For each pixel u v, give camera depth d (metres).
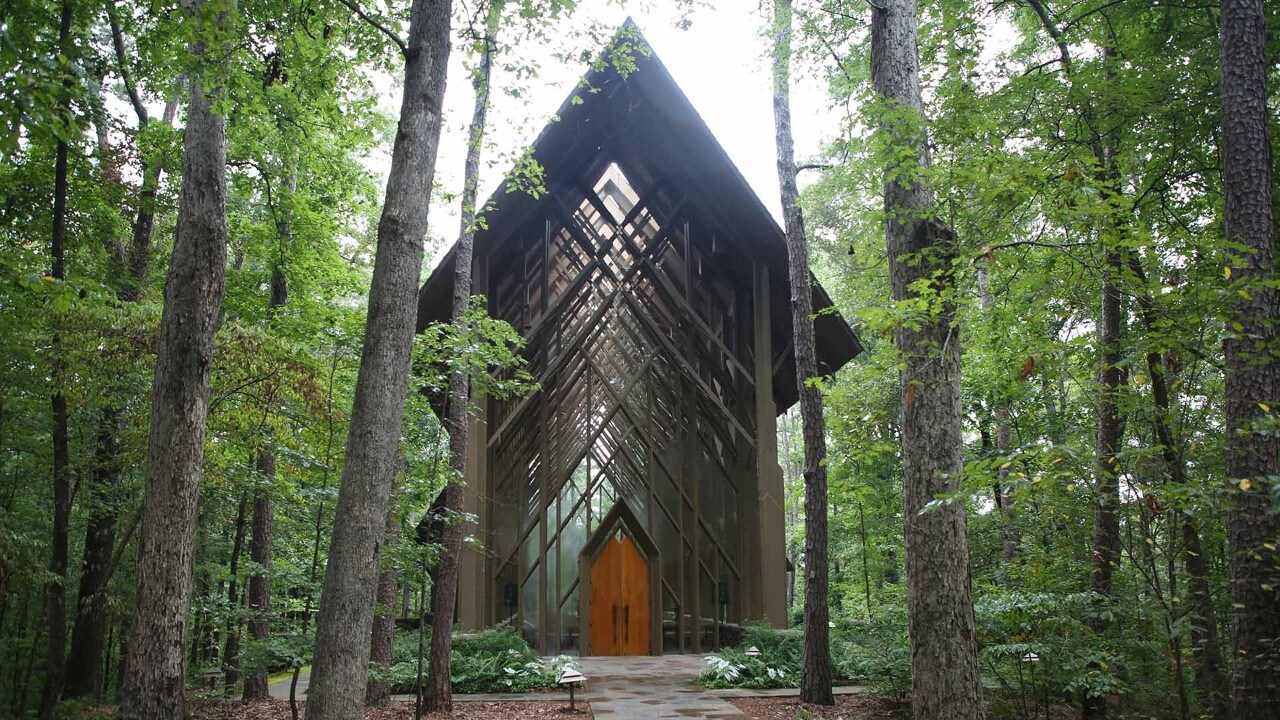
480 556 15.19
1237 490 5.48
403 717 10.19
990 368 11.95
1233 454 5.93
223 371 10.09
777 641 14.24
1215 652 7.22
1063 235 7.00
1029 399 12.23
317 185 15.35
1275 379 5.84
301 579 9.29
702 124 16.02
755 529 17.02
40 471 11.95
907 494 6.42
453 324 10.91
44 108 5.13
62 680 9.06
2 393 8.95
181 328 7.88
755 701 11.64
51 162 9.66
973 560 14.07
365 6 9.12
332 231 15.30
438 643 10.71
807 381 9.27
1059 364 7.52
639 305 17.58
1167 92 8.76
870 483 20.05
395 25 9.24
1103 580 8.95
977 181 6.62
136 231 12.39
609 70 15.37
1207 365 7.50
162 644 7.42
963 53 9.56
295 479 12.32
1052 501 8.20
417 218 6.59
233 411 10.62
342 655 5.84
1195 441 6.73
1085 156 7.02
